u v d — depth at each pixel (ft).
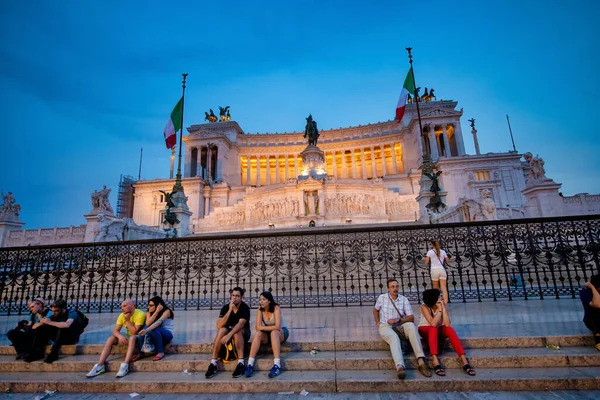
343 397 15.37
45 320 20.38
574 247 30.53
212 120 276.82
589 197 80.53
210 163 237.04
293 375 17.10
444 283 27.22
